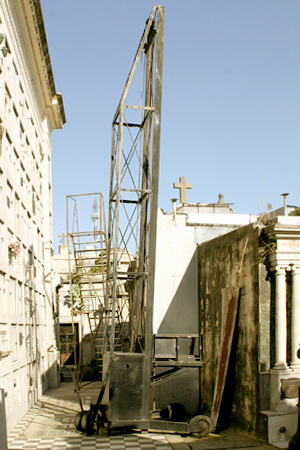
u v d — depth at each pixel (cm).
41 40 1327
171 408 989
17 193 1057
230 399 960
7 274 881
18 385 998
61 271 2202
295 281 847
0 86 878
